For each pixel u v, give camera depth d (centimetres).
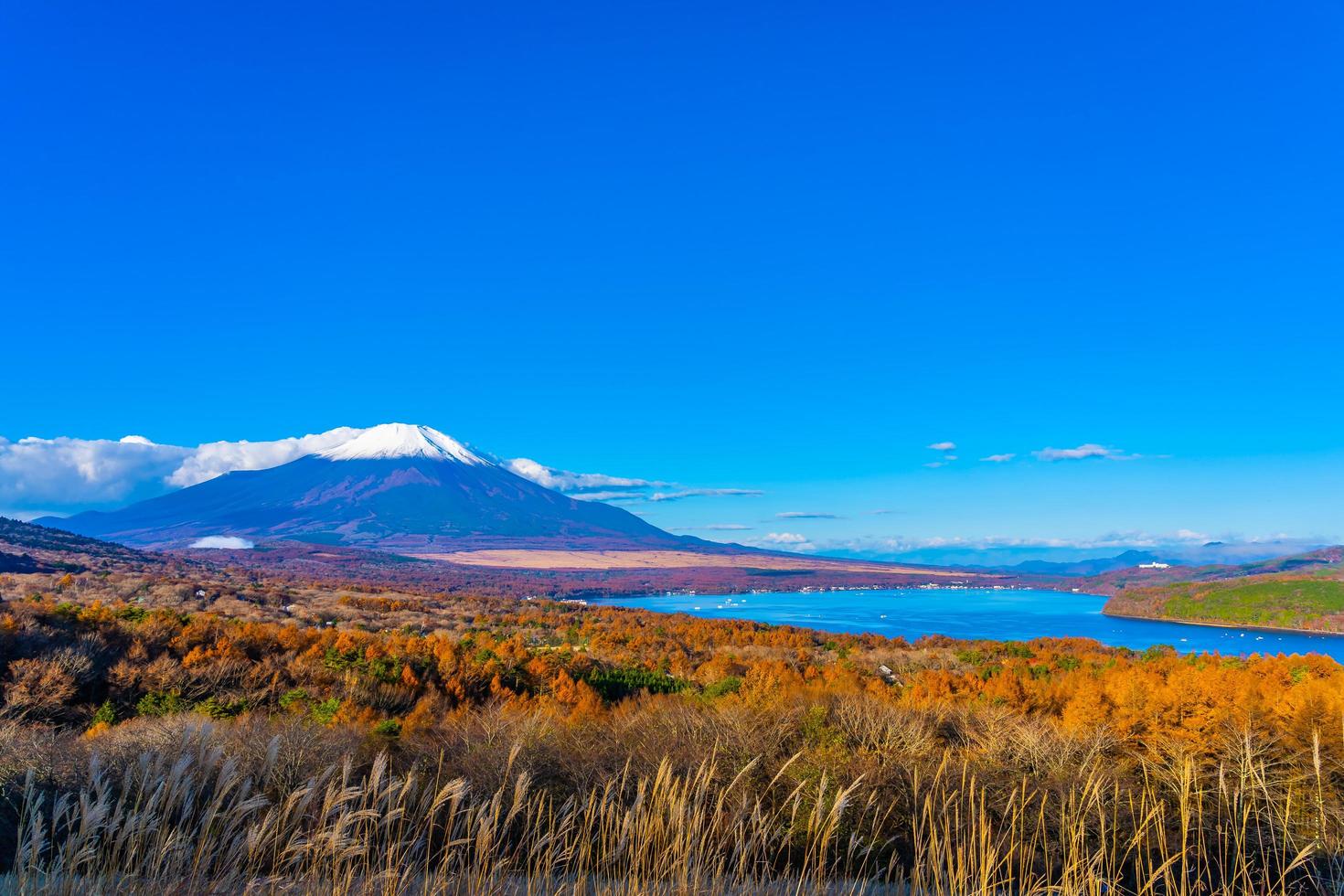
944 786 761
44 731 1709
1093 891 689
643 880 628
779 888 720
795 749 1673
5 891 502
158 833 536
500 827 671
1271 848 744
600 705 3691
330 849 566
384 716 3509
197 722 1217
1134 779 1391
